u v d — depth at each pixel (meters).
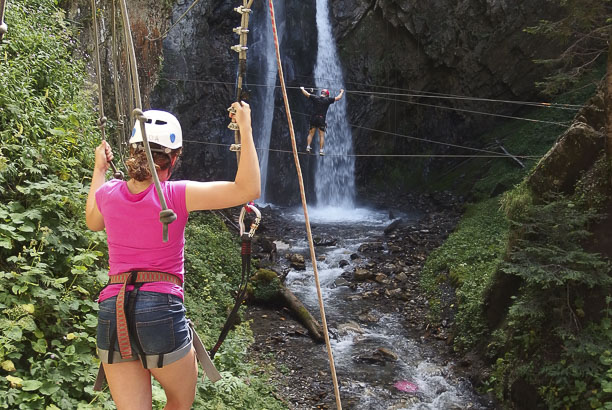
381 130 26.59
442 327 12.91
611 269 9.28
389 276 16.33
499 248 14.81
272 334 12.46
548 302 9.55
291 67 24.98
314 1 25.00
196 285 12.12
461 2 24.48
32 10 9.83
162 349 2.38
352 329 12.90
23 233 5.93
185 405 2.62
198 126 22.44
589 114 10.59
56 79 8.88
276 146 25.00
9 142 6.78
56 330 5.38
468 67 25.48
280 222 22.05
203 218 16.86
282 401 9.47
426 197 25.14
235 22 23.17
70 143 7.75
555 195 10.34
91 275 6.11
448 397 10.26
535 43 24.73
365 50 25.53
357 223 22.52
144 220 2.40
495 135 25.95
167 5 15.09
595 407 8.17
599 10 13.22
